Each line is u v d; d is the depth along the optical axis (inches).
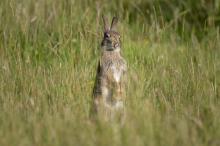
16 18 1492.4
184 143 923.4
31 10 1550.2
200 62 1413.6
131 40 1563.7
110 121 1040.2
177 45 1621.6
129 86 1189.7
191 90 1263.5
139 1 1772.9
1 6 1494.8
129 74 1262.3
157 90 1251.2
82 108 1118.4
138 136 927.0
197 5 1790.1
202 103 1168.2
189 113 1087.0
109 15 1585.9
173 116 1066.7
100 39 1486.2
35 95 1227.2
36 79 1312.7
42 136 948.6
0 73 1339.8
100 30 1503.4
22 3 1535.4
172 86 1280.8
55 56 1459.2
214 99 1206.9
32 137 948.0
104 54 1186.0
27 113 1093.1
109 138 927.0
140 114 1011.9
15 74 1332.4
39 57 1457.9
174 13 1723.7
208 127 1018.7
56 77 1307.8
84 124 994.7
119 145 912.9
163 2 1785.2
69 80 1291.8
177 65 1408.7
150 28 1582.2
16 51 1443.2
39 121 1021.2
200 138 959.0
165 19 1722.4
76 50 1470.2
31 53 1462.8
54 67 1368.1
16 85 1296.8
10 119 1003.9
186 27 1749.5
